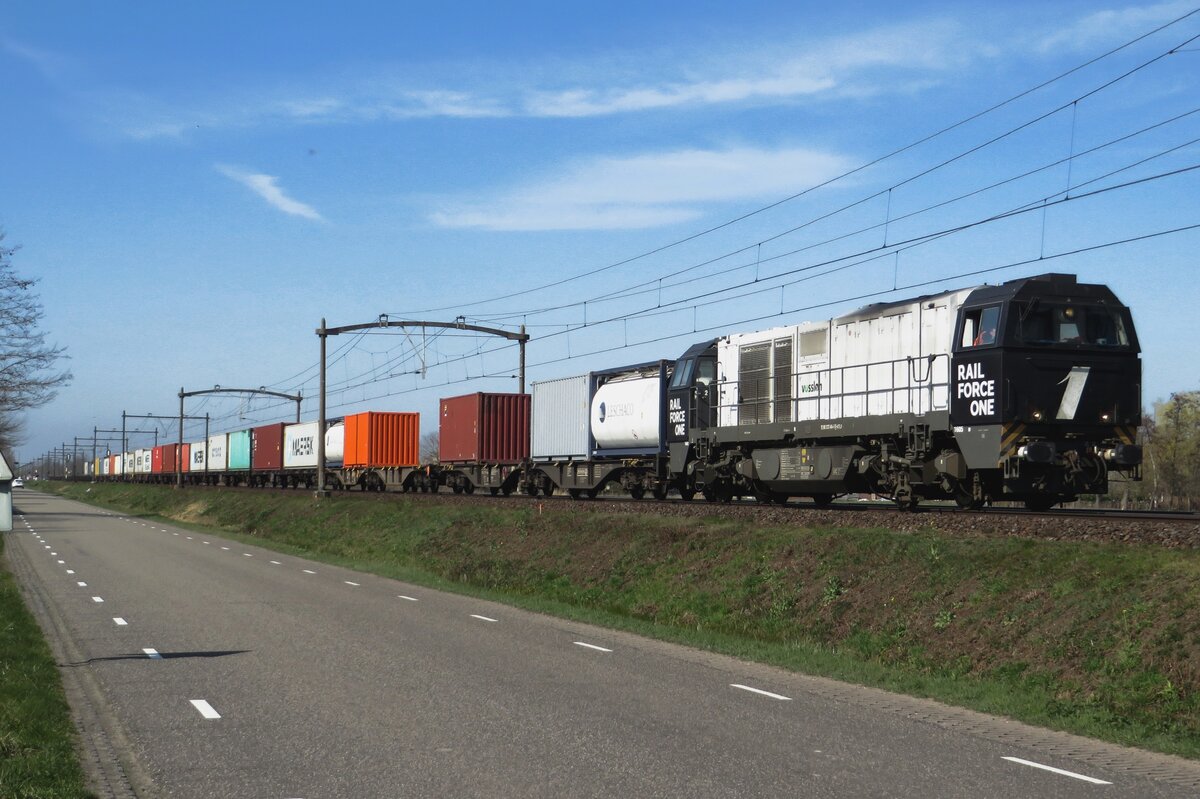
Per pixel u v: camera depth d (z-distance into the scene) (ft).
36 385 130.82
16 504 295.48
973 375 72.43
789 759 29.66
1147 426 240.73
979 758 30.40
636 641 53.26
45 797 25.31
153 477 408.46
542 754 29.99
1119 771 29.48
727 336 102.22
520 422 159.43
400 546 115.65
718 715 35.47
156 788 26.84
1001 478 74.13
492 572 90.99
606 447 127.24
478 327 163.22
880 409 81.82
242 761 29.35
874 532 63.57
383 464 196.13
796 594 61.57
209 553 114.11
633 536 83.87
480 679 41.65
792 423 91.30
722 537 75.25
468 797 25.85
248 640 52.01
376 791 26.40
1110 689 39.06
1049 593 47.57
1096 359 72.23
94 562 100.99
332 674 42.65
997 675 44.32
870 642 52.75
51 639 52.95
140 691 39.50
